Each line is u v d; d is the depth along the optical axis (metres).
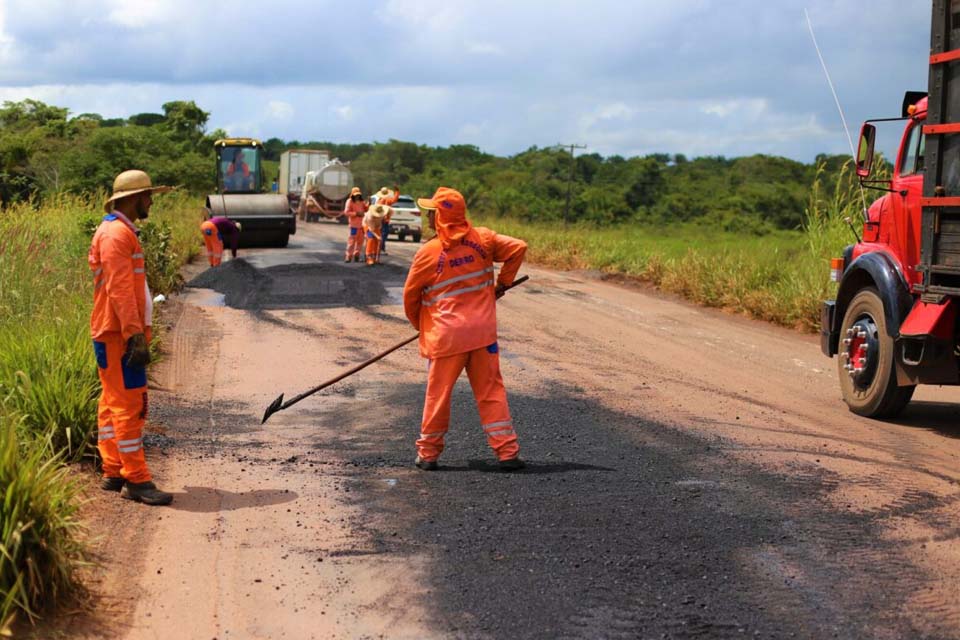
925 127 7.56
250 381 9.52
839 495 5.93
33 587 4.05
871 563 4.82
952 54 7.27
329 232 38.56
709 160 76.44
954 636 4.05
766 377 10.39
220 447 7.01
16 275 10.76
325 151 55.62
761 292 16.09
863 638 4.03
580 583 4.55
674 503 5.73
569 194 56.41
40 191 33.41
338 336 12.48
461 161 99.88
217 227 22.78
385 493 5.93
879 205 8.69
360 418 7.94
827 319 9.22
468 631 4.09
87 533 4.95
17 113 62.00
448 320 6.32
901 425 8.14
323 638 4.03
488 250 6.43
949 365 7.59
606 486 6.06
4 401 6.21
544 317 14.79
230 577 4.62
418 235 34.03
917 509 5.67
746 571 4.71
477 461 6.68
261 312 14.66
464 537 5.15
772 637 4.03
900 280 8.08
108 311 5.49
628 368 10.62
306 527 5.31
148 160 49.72
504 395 6.48
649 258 21.78
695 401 8.86
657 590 4.48
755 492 5.97
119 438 5.59
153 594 4.42
